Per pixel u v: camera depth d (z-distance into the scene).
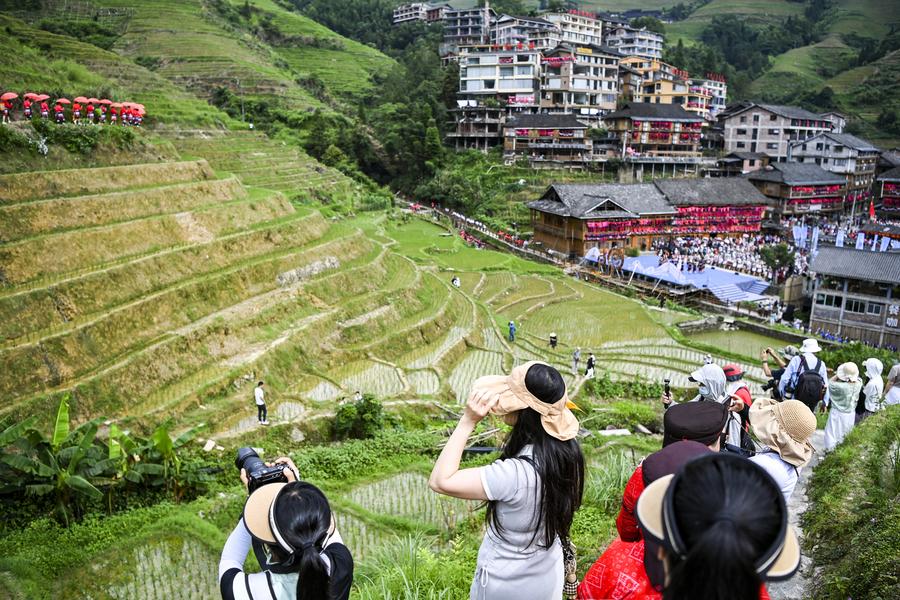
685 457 4.10
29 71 42.78
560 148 91.62
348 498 20.81
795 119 100.75
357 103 109.94
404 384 30.03
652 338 41.59
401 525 18.58
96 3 100.88
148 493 19.97
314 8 150.00
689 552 2.49
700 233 74.12
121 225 31.08
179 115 61.31
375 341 34.44
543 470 4.09
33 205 28.89
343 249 41.62
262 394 24.88
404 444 24.34
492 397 4.18
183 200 36.47
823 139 94.94
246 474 4.63
